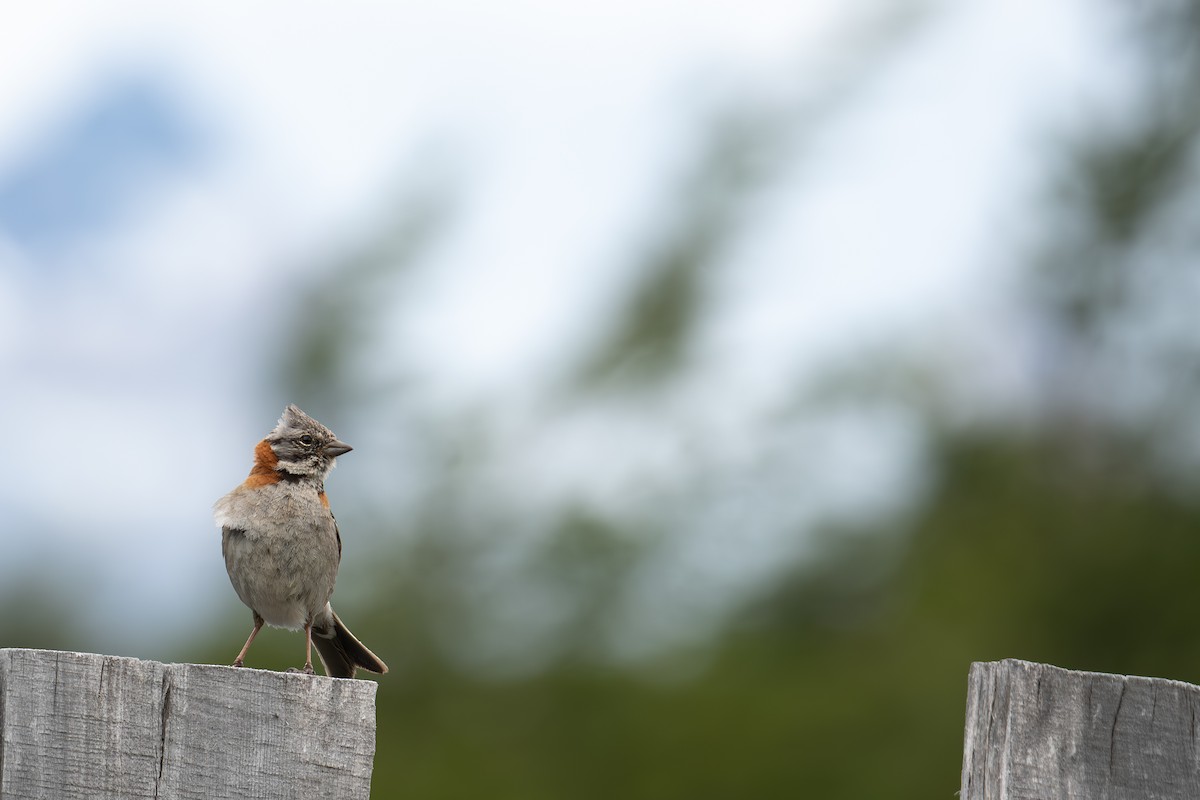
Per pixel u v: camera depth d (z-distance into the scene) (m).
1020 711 4.70
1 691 4.55
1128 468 15.07
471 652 14.93
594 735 14.06
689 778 13.55
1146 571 14.27
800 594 14.67
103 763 4.57
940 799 12.95
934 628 14.19
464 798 13.70
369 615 15.30
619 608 14.84
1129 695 4.72
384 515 16.06
